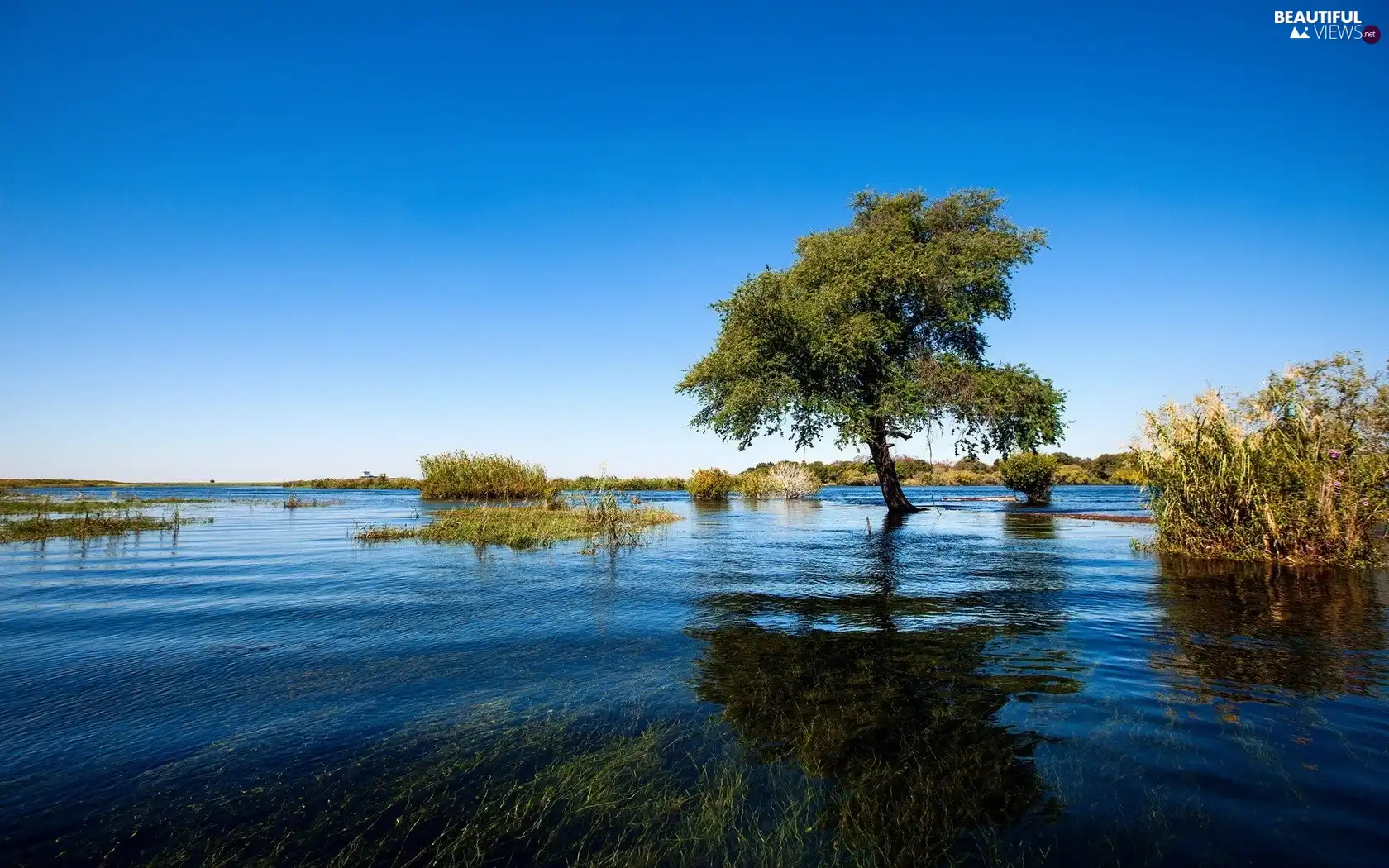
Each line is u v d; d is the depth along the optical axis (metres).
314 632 6.51
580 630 6.52
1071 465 67.62
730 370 23.03
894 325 22.92
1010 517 22.55
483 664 5.40
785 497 44.03
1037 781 3.32
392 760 3.64
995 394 22.16
